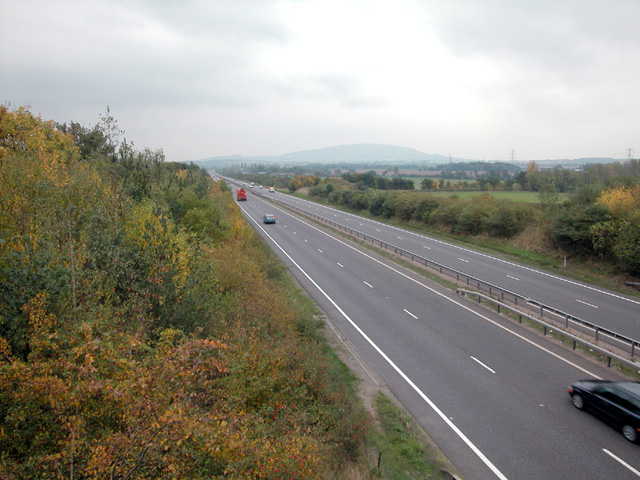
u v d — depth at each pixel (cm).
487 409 1317
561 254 3494
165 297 1162
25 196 1158
